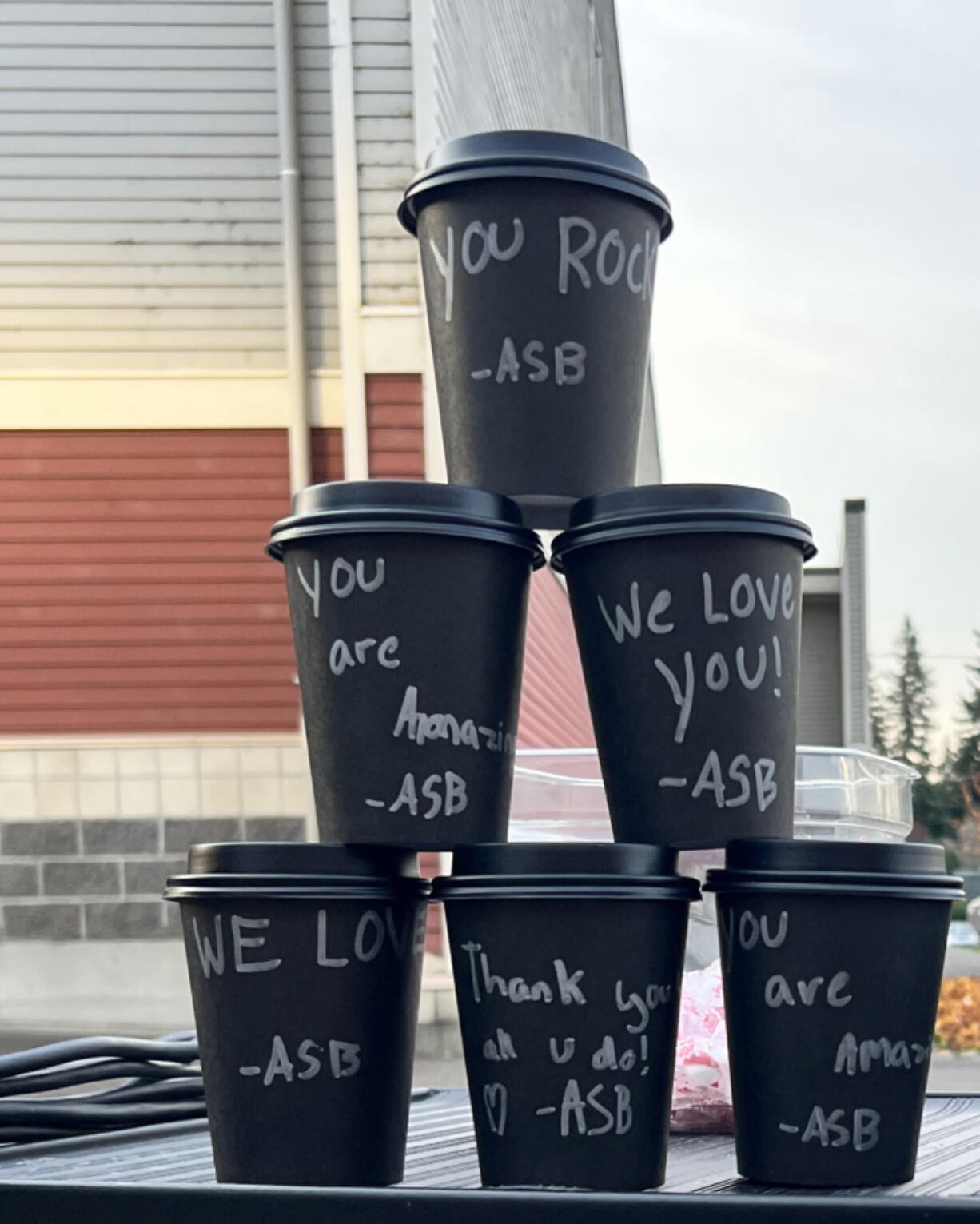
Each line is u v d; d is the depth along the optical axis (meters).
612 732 1.25
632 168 1.36
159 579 5.86
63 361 5.89
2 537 5.89
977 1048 7.63
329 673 1.23
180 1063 1.58
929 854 1.12
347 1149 1.13
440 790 1.22
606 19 13.87
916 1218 0.89
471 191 1.33
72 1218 0.97
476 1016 1.13
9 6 5.91
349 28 5.44
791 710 1.26
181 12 5.89
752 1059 1.12
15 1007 5.71
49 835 5.78
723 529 1.20
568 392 1.33
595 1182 1.09
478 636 1.23
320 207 5.83
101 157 5.89
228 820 5.77
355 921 1.14
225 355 5.89
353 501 1.21
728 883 1.12
